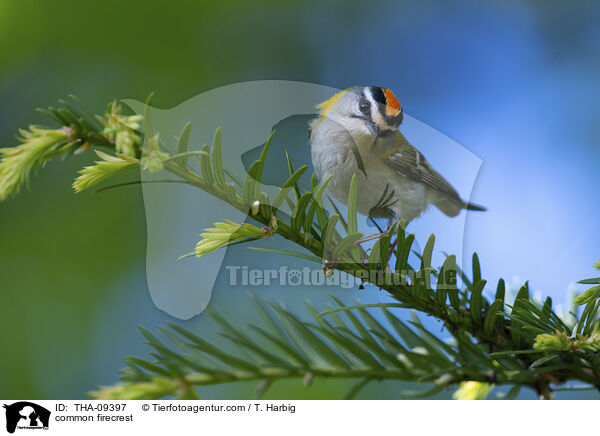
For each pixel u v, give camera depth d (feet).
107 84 16.49
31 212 15.40
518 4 22.25
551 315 7.24
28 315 15.02
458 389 8.12
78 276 15.33
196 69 17.01
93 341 15.06
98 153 6.73
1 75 16.43
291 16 19.01
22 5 16.39
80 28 16.66
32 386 14.70
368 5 20.97
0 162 6.23
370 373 6.82
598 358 6.66
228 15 17.76
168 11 17.02
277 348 6.71
